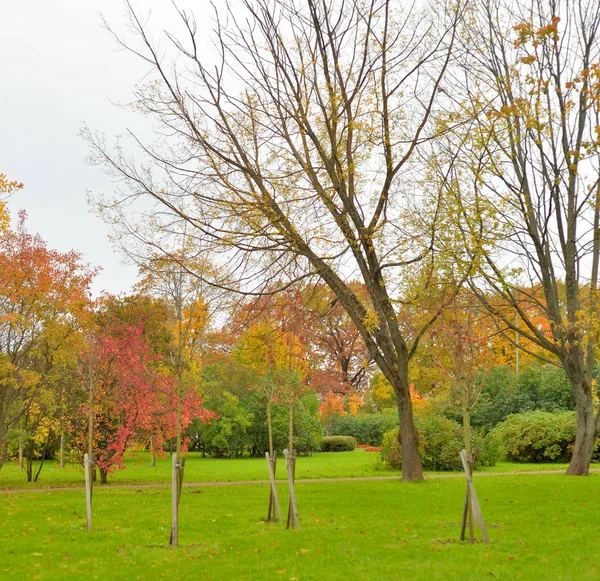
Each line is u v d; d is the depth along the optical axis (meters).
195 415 26.81
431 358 22.44
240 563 9.17
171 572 8.62
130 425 23.44
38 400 23.66
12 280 21.02
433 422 28.19
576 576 7.90
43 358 23.38
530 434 30.48
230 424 39.56
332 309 20.98
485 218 17.73
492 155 18.48
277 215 17.36
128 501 16.69
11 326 21.34
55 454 36.44
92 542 10.88
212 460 38.22
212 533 11.67
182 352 22.75
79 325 21.89
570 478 20.39
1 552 10.11
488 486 18.89
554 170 18.75
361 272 20.03
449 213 17.09
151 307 28.78
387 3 18.58
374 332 21.02
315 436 42.09
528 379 37.09
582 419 22.00
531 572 8.18
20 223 21.78
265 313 23.89
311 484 20.97
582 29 19.25
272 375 26.91
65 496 18.41
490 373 37.81
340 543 10.49
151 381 24.36
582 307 20.02
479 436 28.56
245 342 26.70
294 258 17.78
